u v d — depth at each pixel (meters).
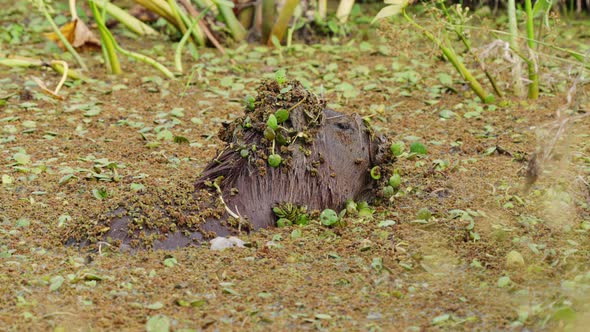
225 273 7.96
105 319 7.18
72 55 15.69
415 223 9.00
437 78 14.70
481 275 8.02
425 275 8.04
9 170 10.66
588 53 9.58
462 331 7.08
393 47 12.71
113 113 12.97
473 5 18.62
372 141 9.36
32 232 8.95
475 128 12.30
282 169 8.92
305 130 8.97
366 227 8.93
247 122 9.02
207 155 11.34
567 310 7.17
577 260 8.27
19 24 17.42
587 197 9.73
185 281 7.85
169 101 13.54
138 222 8.54
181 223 8.57
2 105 13.09
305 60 15.70
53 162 11.02
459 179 10.30
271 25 16.56
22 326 7.12
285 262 8.22
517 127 12.25
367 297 7.63
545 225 9.05
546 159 8.75
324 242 8.62
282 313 7.34
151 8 16.30
